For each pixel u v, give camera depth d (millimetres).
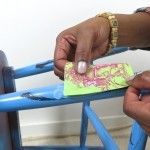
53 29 1201
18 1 1135
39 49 1229
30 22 1177
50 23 1190
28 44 1214
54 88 424
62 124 1408
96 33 521
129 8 1218
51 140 1401
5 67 768
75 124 1414
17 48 1214
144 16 604
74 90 410
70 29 535
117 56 1274
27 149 977
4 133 624
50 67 757
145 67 1331
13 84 774
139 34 586
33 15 1167
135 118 365
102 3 1194
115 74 423
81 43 470
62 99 413
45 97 413
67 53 520
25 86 1287
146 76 393
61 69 477
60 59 504
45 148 990
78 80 419
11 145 801
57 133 1423
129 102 376
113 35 560
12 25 1169
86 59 448
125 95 394
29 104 416
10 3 1133
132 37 581
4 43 1196
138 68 1326
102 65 441
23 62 1241
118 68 432
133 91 395
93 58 539
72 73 430
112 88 409
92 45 507
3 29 1171
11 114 795
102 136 661
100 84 412
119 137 1403
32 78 1276
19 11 1151
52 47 1229
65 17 1191
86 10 1194
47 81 1291
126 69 432
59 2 1164
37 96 415
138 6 1219
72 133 1432
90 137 1393
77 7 1184
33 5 1151
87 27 513
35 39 1210
